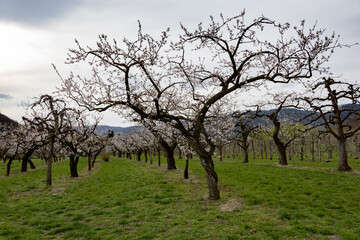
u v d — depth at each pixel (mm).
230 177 23281
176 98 21422
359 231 8930
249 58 13406
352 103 23531
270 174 23875
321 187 16984
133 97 15047
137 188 19734
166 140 30219
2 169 39531
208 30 12789
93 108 14617
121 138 74000
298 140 48469
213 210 12227
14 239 9703
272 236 8711
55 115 23312
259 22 12180
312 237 8586
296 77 13086
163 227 10156
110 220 11773
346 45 11547
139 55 13492
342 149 24719
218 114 24828
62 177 29359
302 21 11602
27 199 17062
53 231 10523
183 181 21656
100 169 40094
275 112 31969
